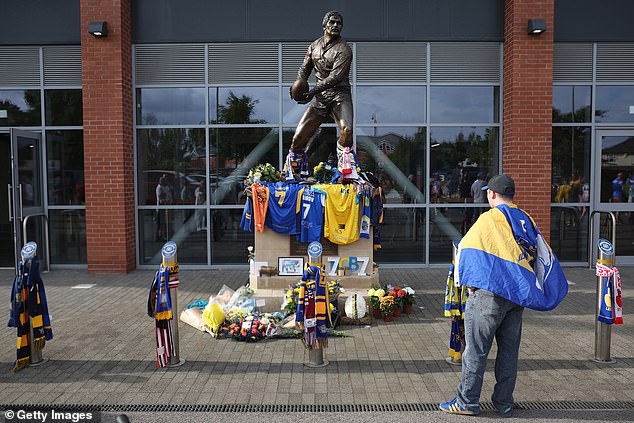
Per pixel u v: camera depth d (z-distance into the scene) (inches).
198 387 190.9
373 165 422.3
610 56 419.8
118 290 343.6
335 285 270.8
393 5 413.4
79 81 416.8
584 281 370.0
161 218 423.8
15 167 380.5
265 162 421.4
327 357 221.1
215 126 419.2
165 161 422.6
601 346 213.9
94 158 397.1
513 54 397.7
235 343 240.5
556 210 425.7
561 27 414.9
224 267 421.4
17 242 378.9
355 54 417.4
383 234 423.2
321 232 289.3
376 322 272.1
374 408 173.6
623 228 427.2
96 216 399.5
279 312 275.7
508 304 160.6
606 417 166.1
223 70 417.7
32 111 419.8
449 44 417.7
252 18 411.8
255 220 291.0
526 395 182.9
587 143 423.8
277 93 419.2
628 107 422.9
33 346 212.7
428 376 200.7
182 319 275.1
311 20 411.5
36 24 411.2
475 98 421.7
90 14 391.5
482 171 423.5
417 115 421.1
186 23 412.8
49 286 355.9
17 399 181.5
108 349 231.5
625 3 414.0
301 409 173.0
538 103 398.9
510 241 159.0
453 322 211.6
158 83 417.7
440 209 422.9
